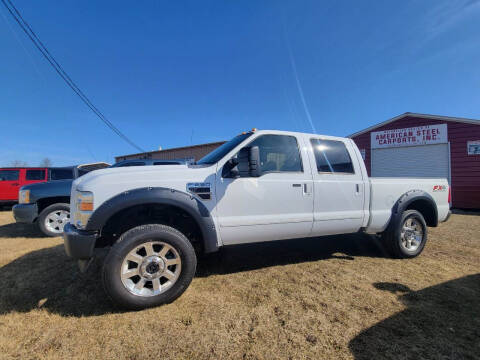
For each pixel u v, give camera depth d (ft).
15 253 13.25
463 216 27.43
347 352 5.88
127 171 8.57
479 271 10.85
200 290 8.96
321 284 9.43
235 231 9.36
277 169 10.43
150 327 6.81
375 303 8.04
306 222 10.53
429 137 36.76
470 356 5.76
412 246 12.85
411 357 5.72
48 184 17.75
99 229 7.77
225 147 10.97
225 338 6.36
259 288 9.11
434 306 7.88
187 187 8.77
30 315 7.38
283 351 5.92
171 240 8.02
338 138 12.21
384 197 12.41
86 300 8.27
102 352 5.87
